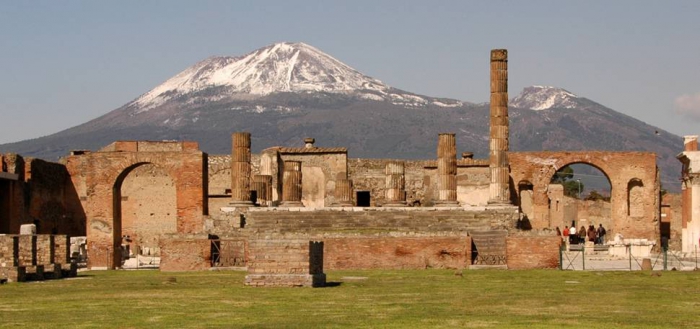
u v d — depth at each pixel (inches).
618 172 3895.2
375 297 1732.3
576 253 3238.2
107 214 3262.8
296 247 1902.1
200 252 2576.3
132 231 4035.4
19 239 2191.2
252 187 3627.0
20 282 2097.7
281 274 1903.3
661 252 3462.1
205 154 3334.2
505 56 3346.5
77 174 3973.9
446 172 3452.3
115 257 3270.2
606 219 4815.5
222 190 4092.0
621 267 2610.7
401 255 2573.8
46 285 2021.4
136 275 2374.5
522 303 1649.9
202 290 1846.7
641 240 3422.7
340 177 3993.6
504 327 1368.1
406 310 1547.7
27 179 3654.0
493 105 3341.5
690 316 1488.7
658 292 1829.5
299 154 4008.4
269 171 3964.1
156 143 4274.1
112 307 1587.1
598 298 1731.1
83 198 3973.9
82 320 1439.5
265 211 3110.2
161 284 2015.3
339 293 1791.3
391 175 3459.6
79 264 3280.0
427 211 3095.5
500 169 3321.9
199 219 3272.6
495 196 3312.0
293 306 1590.8
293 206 3363.7
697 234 3472.0
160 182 4045.3
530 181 3907.5
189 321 1424.7
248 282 1908.2
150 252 4008.4
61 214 3924.7
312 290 1844.2
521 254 2534.5
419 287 1929.1
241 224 3080.7
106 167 3272.6
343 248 2568.9
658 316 1487.5
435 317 1466.5
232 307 1577.3
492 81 3348.9
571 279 2137.1
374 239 2578.7
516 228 3070.9
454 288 1918.1
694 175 3479.3
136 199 4042.8
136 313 1512.1
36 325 1393.9
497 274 2306.8
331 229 2913.4
